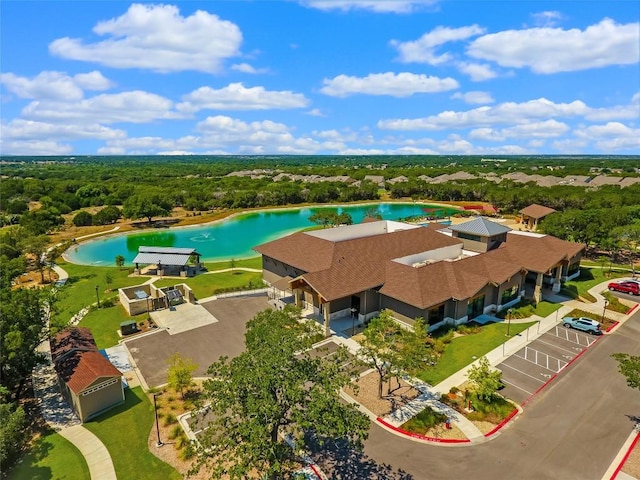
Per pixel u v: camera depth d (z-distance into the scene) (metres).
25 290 29.66
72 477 20.48
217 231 96.12
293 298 44.78
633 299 44.69
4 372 26.33
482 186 134.12
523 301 43.47
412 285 36.53
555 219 65.75
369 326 26.88
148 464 21.23
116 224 100.38
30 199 132.88
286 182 167.25
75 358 27.56
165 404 26.53
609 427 23.91
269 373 17.44
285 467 19.91
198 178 191.00
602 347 33.66
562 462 21.22
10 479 20.42
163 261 55.28
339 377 19.69
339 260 39.44
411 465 21.06
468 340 34.97
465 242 48.88
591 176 155.25
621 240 58.72
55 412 26.05
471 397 26.28
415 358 25.00
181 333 37.16
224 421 18.02
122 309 42.88
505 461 21.33
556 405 26.05
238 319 40.09
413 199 140.12
